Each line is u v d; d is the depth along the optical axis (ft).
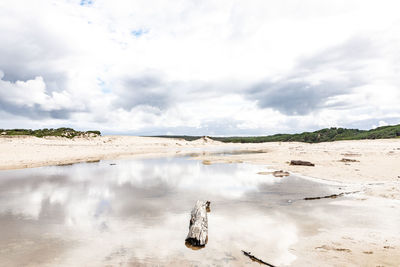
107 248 24.58
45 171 78.48
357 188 49.80
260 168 84.28
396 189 45.11
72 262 21.79
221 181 60.59
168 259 22.08
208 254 22.95
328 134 397.80
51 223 31.83
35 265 21.30
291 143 327.88
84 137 242.78
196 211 31.09
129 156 140.46
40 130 238.89
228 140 449.06
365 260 20.59
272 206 38.63
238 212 35.76
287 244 24.67
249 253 22.65
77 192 49.24
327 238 25.71
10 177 67.00
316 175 66.44
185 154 159.43
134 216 34.60
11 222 32.27
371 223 29.89
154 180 62.44
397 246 23.17
